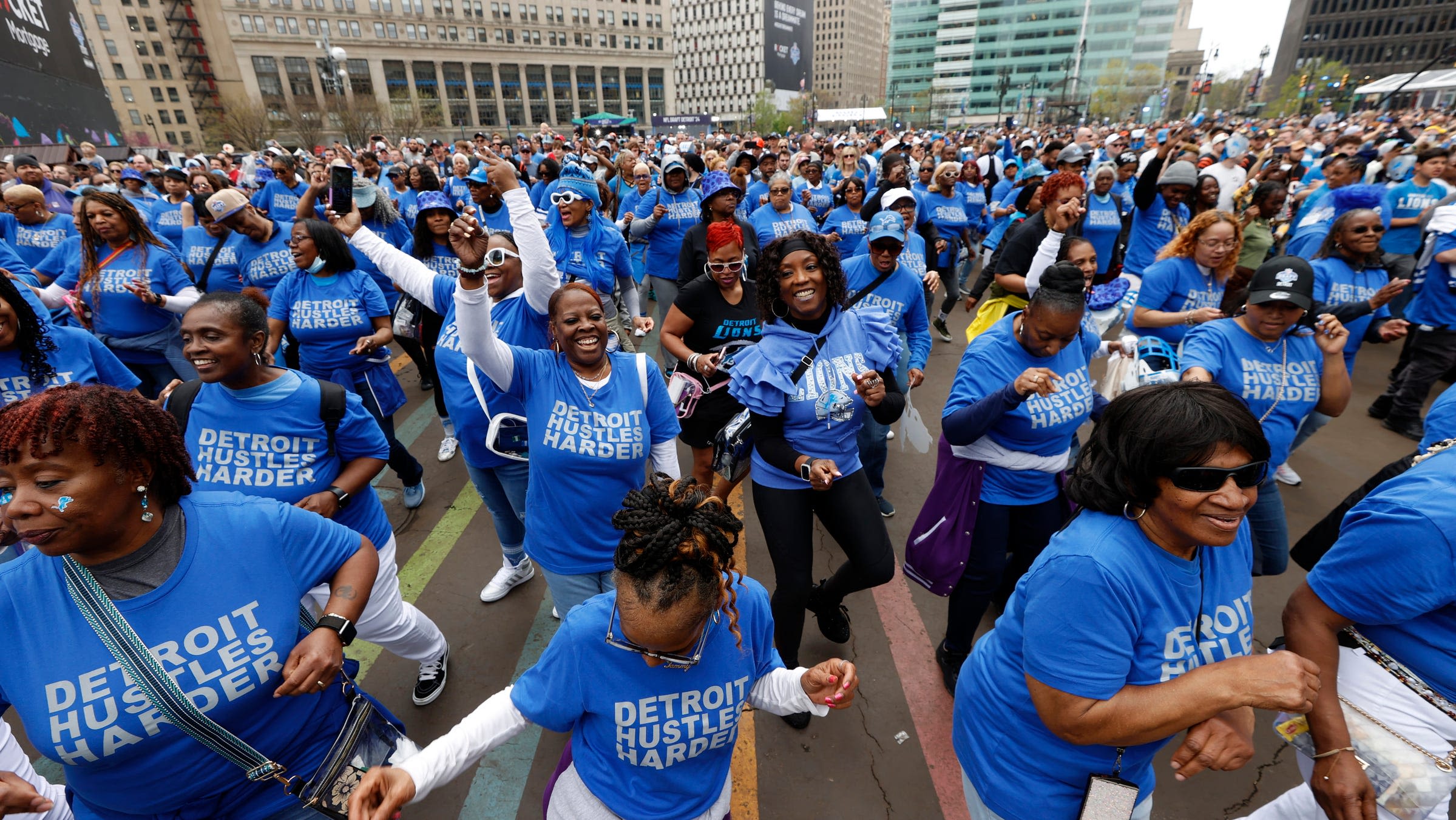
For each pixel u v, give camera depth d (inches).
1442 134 552.7
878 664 121.1
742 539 163.3
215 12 3240.7
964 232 303.7
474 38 3764.8
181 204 323.9
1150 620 52.7
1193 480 46.8
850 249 271.3
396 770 54.7
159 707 54.4
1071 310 89.6
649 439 96.4
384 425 161.3
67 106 964.6
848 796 96.6
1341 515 77.4
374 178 447.5
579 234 189.2
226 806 62.3
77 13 1059.9
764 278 100.0
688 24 5418.3
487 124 3946.9
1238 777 99.0
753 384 97.7
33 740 52.2
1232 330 109.3
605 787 59.7
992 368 101.6
